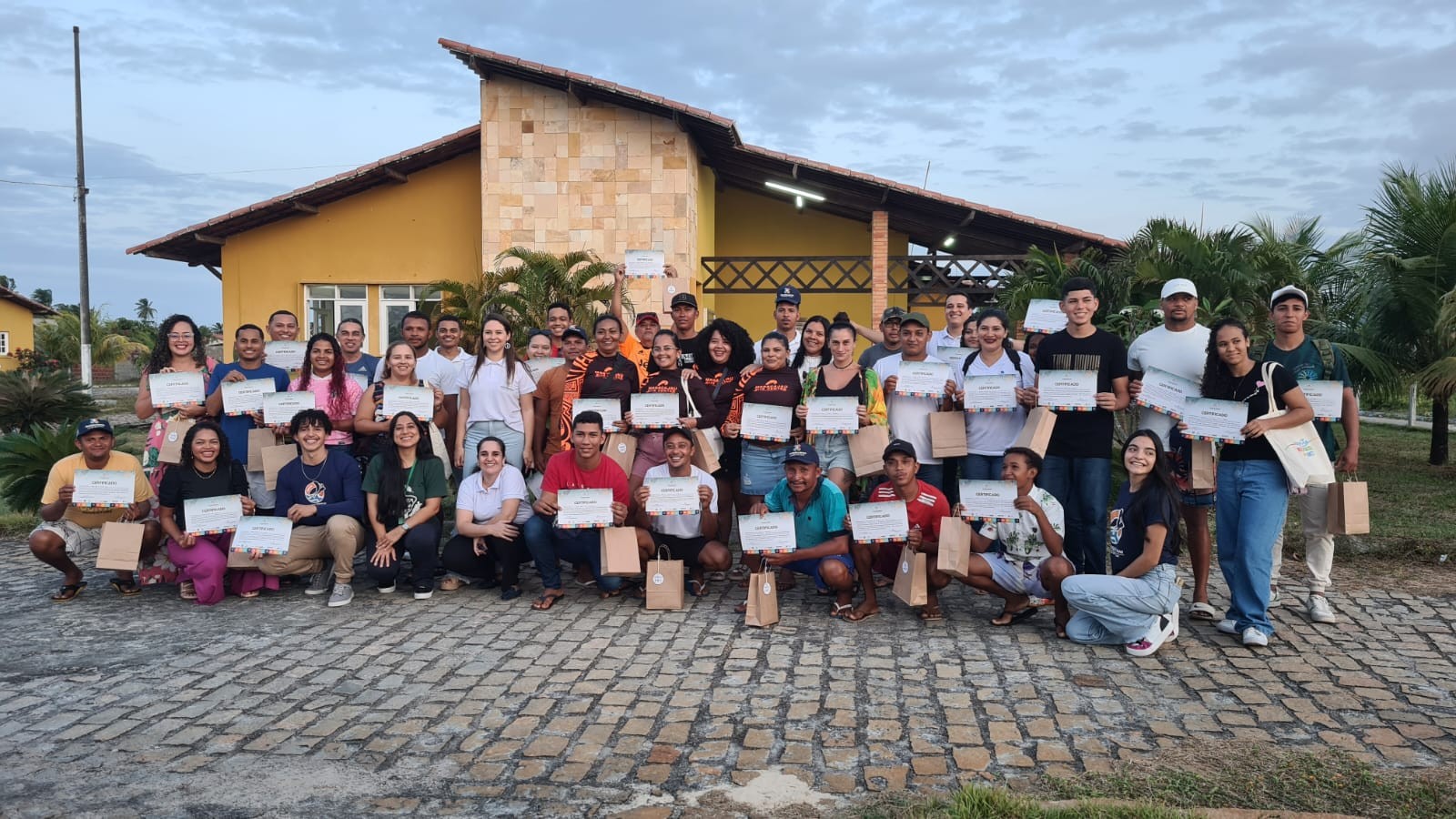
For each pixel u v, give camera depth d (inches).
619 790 148.6
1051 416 234.8
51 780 152.3
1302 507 238.2
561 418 284.4
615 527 249.3
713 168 705.6
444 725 174.1
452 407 311.9
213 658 212.8
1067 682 193.5
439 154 653.3
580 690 191.6
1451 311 422.0
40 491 393.4
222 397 288.4
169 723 175.3
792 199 754.2
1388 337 478.9
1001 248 729.0
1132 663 204.8
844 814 139.8
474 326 580.1
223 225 663.8
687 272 616.7
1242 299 412.2
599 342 285.9
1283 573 280.8
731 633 229.6
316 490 266.8
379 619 245.1
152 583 283.6
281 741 167.5
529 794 147.3
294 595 271.0
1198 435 217.3
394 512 265.6
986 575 229.3
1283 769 151.1
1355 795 141.9
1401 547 298.8
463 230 671.1
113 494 264.2
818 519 248.4
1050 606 250.1
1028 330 287.3
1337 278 503.8
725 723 174.1
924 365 261.0
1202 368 237.3
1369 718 173.2
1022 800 136.8
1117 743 163.0
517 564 269.1
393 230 676.1
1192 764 153.6
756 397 269.3
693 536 266.5
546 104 620.7
